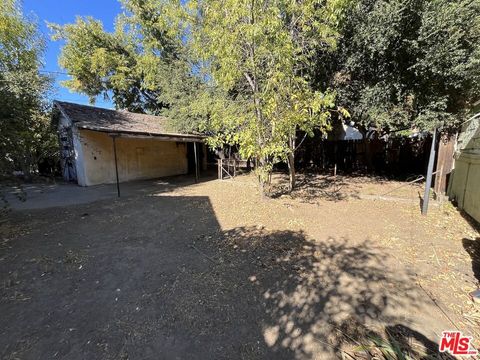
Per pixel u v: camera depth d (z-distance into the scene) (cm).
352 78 789
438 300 258
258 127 541
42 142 1025
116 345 208
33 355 198
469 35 538
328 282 295
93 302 266
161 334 220
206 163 1738
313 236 434
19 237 455
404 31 605
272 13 467
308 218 530
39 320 238
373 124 852
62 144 1149
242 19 511
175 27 1084
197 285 295
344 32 683
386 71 699
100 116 1118
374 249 380
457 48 551
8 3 868
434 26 540
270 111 530
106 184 1085
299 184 942
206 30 552
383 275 308
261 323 231
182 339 214
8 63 823
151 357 196
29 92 733
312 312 244
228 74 553
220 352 200
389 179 1032
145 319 239
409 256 356
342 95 805
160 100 1297
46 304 263
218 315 243
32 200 765
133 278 313
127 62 1764
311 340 210
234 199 728
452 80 599
